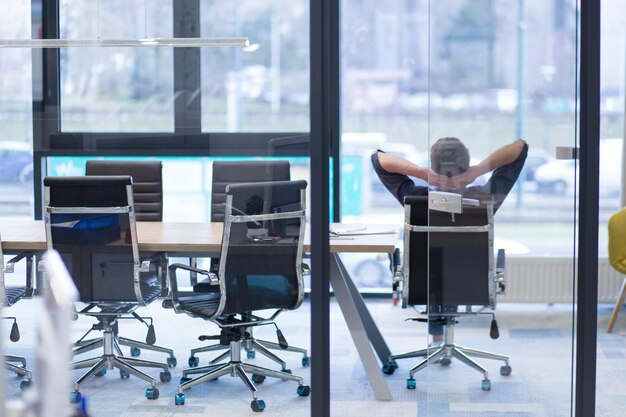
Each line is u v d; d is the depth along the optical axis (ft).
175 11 14.07
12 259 14.42
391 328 21.39
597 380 16.76
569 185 13.17
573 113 13.10
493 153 13.23
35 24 14.21
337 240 15.70
